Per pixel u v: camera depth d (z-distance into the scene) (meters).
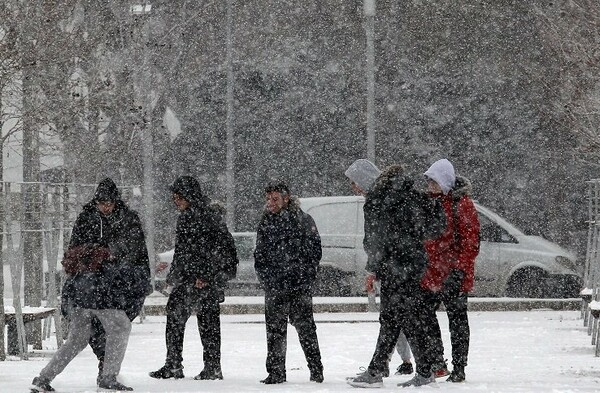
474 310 65.12
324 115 94.38
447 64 92.81
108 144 60.06
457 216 29.42
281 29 94.81
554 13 68.50
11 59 39.50
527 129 90.12
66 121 49.03
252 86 94.12
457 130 92.31
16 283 39.72
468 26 92.12
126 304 27.34
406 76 93.62
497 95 91.19
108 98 54.53
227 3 88.12
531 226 90.56
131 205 64.69
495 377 30.95
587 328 52.28
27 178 46.31
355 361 37.28
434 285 29.12
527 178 90.62
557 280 68.31
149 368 35.31
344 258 68.75
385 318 28.00
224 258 31.31
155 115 67.81
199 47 89.88
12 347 41.41
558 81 77.19
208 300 31.22
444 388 27.19
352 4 95.00
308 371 33.81
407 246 27.94
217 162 93.25
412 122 93.25
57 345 43.97
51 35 43.12
